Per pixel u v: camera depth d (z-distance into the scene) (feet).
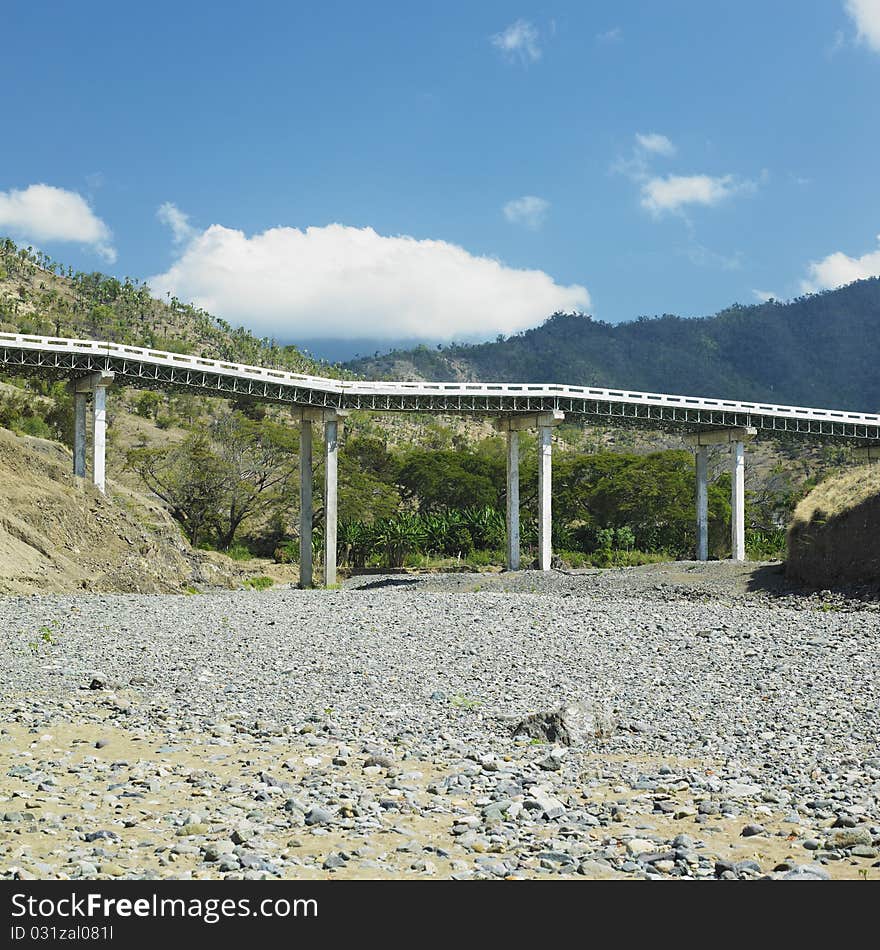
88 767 47.96
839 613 133.59
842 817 39.04
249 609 134.72
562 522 434.30
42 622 110.11
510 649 95.14
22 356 251.80
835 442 393.70
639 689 74.64
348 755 51.83
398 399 311.06
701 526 374.22
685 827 39.32
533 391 319.27
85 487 213.66
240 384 285.64
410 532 371.35
